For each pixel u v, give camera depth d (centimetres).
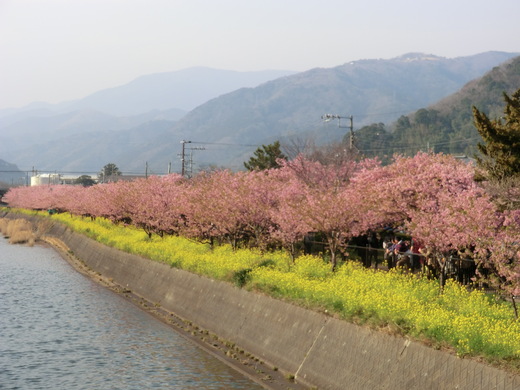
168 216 4097
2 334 2502
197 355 2102
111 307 3119
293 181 3059
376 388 1386
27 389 1773
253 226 3017
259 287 2170
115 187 5625
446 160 2391
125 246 4209
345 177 3972
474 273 2088
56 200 9369
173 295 2938
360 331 1527
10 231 9062
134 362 2047
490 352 1163
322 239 2891
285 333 1867
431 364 1257
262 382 1727
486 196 1767
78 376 1898
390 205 2259
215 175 3622
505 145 2291
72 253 5941
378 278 2011
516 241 1595
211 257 2938
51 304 3228
